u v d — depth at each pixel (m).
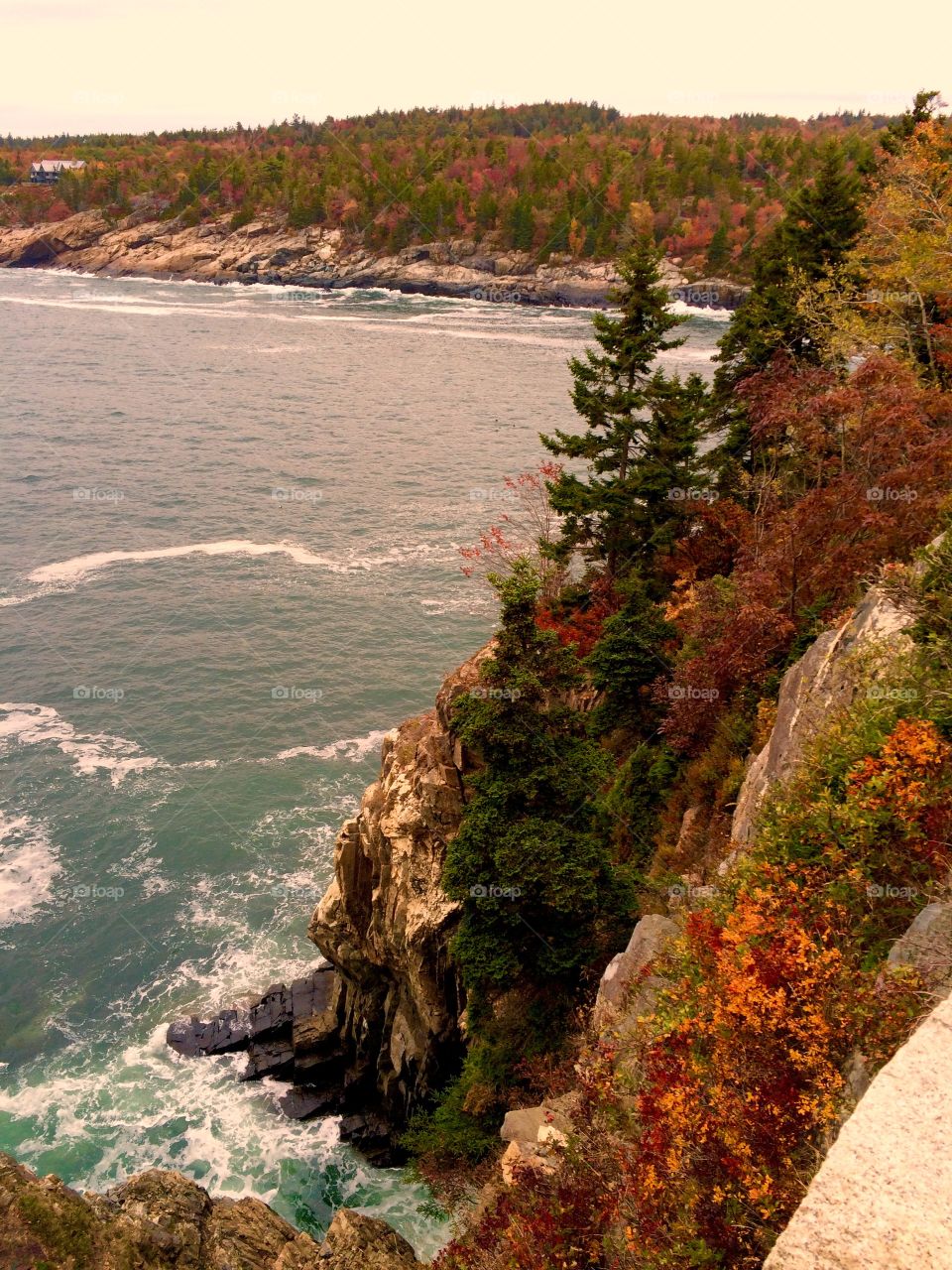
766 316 32.47
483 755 20.91
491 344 149.75
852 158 139.50
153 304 191.25
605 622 26.89
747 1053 8.48
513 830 20.02
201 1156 27.28
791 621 20.42
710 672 21.62
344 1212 20.05
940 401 20.64
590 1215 10.63
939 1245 4.75
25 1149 27.31
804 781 11.84
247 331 160.00
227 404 110.69
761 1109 8.03
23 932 34.94
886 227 28.36
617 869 21.16
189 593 60.81
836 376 25.66
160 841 39.59
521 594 19.45
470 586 62.06
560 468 33.53
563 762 20.33
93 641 54.84
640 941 14.91
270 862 38.78
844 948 9.12
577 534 32.84
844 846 10.24
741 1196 7.77
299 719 47.97
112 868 38.12
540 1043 20.84
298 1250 18.83
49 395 112.38
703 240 176.50
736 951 9.52
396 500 77.81
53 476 82.69
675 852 20.77
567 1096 14.11
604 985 14.92
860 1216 4.96
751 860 11.67
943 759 9.88
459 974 25.06
